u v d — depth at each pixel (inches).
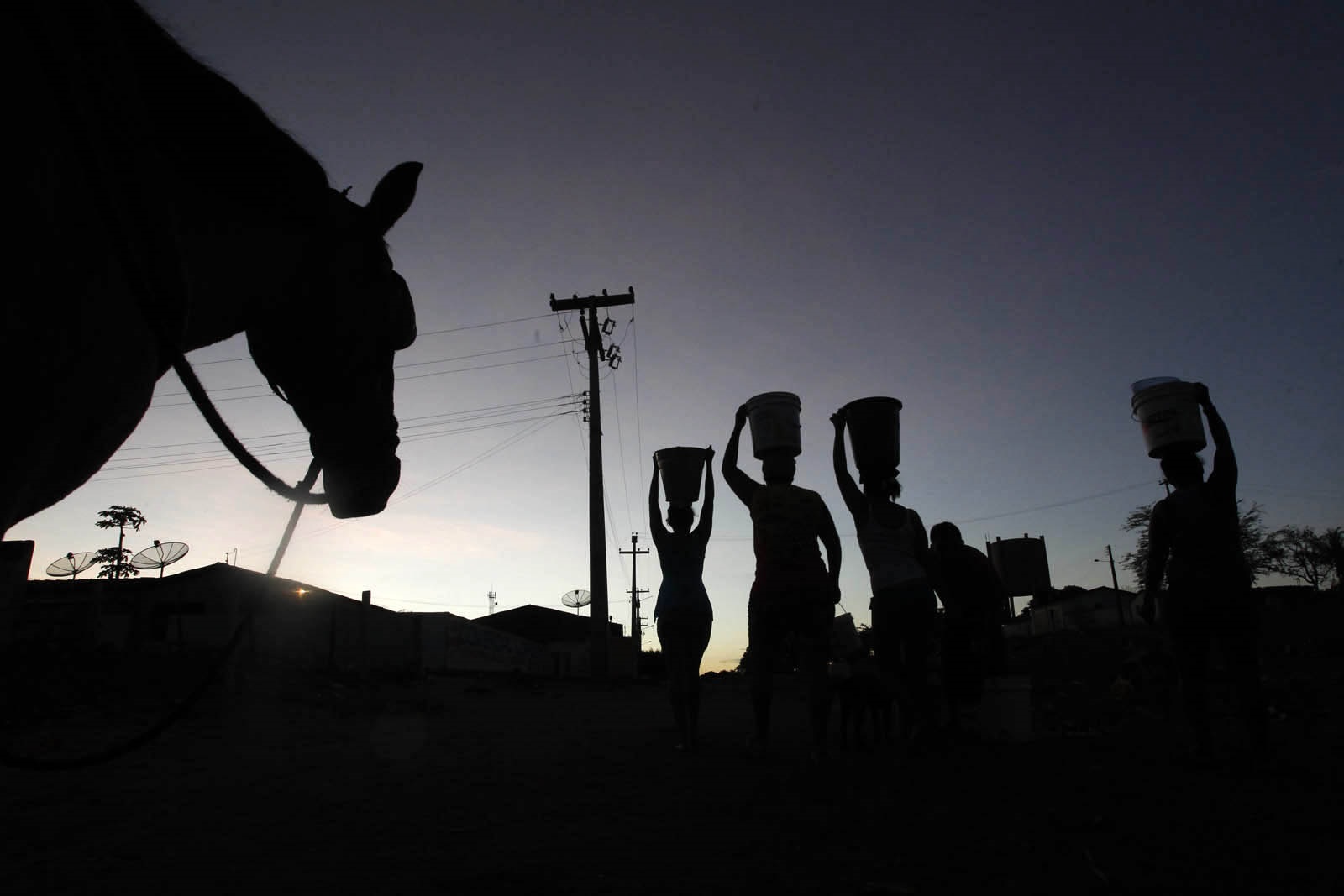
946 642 266.4
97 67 58.0
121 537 1306.6
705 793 174.9
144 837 138.1
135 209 56.6
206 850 129.4
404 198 95.0
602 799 170.6
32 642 505.4
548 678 1029.8
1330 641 757.9
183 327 61.5
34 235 49.0
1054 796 159.0
